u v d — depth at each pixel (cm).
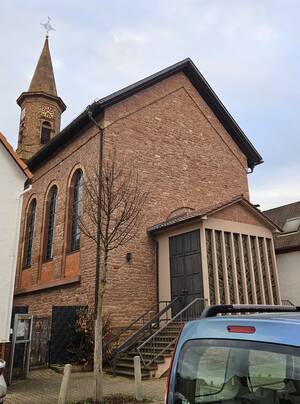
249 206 1489
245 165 2056
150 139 1672
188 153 1803
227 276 1350
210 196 1820
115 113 1583
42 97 2719
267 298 1445
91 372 1159
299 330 223
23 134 2642
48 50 2977
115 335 1279
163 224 1485
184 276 1380
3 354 979
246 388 243
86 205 1492
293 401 215
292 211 2438
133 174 1559
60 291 1580
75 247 1603
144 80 1691
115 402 790
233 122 2000
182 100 1884
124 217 1109
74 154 1711
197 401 270
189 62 1908
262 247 1505
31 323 1109
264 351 237
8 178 1112
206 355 276
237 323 261
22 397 848
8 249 1060
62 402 756
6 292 1027
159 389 913
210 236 1370
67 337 1261
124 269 1410
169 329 1290
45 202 1914
